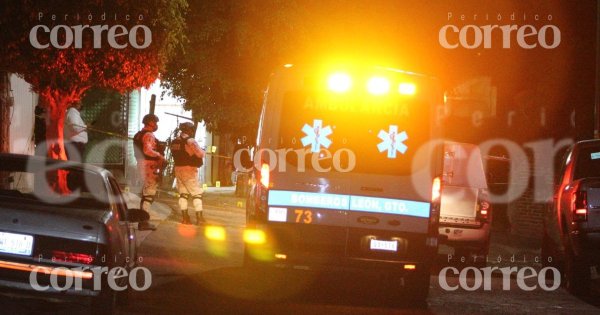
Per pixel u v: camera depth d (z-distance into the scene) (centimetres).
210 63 2591
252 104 2670
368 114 1218
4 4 1486
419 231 1216
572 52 2484
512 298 1379
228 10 2528
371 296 1310
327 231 1212
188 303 1153
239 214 2444
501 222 2700
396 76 1220
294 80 1219
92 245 938
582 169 1547
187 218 2069
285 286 1353
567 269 1480
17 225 929
